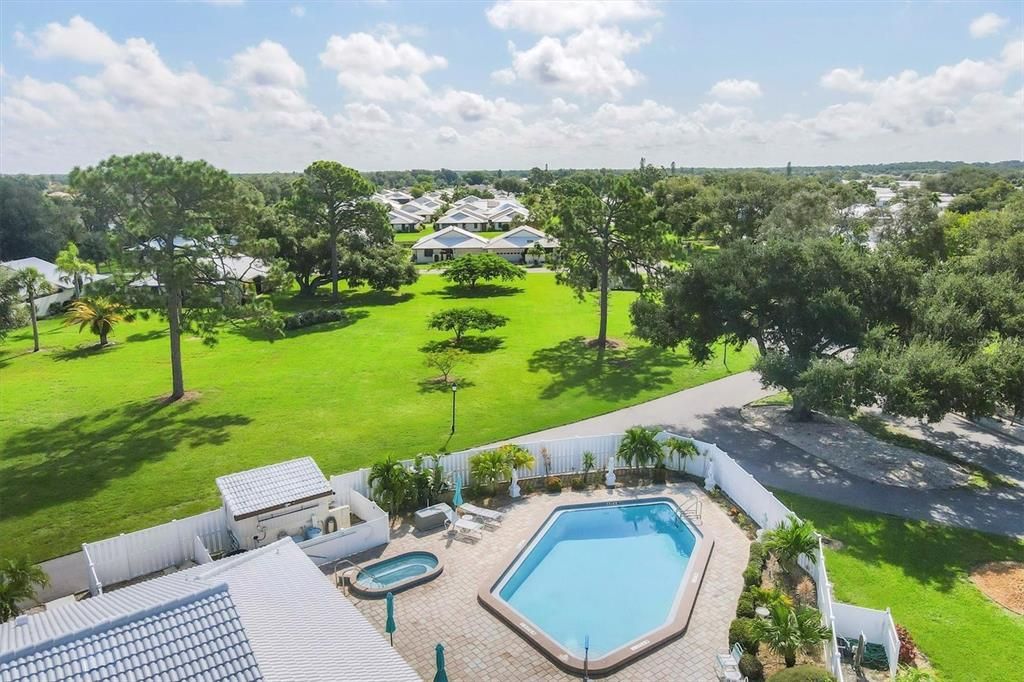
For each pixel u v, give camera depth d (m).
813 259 32.75
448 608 20.23
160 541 22.42
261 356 50.78
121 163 35.41
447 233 108.75
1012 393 27.31
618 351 50.97
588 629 19.88
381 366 47.34
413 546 23.64
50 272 72.25
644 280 49.28
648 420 36.41
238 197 39.28
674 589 22.03
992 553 23.28
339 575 21.64
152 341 56.47
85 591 21.62
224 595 11.32
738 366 46.81
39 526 25.42
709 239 102.69
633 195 47.31
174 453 31.94
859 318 30.97
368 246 77.56
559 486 28.12
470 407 38.31
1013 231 52.38
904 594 20.86
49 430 35.06
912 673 16.00
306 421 36.19
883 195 136.50
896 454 31.97
